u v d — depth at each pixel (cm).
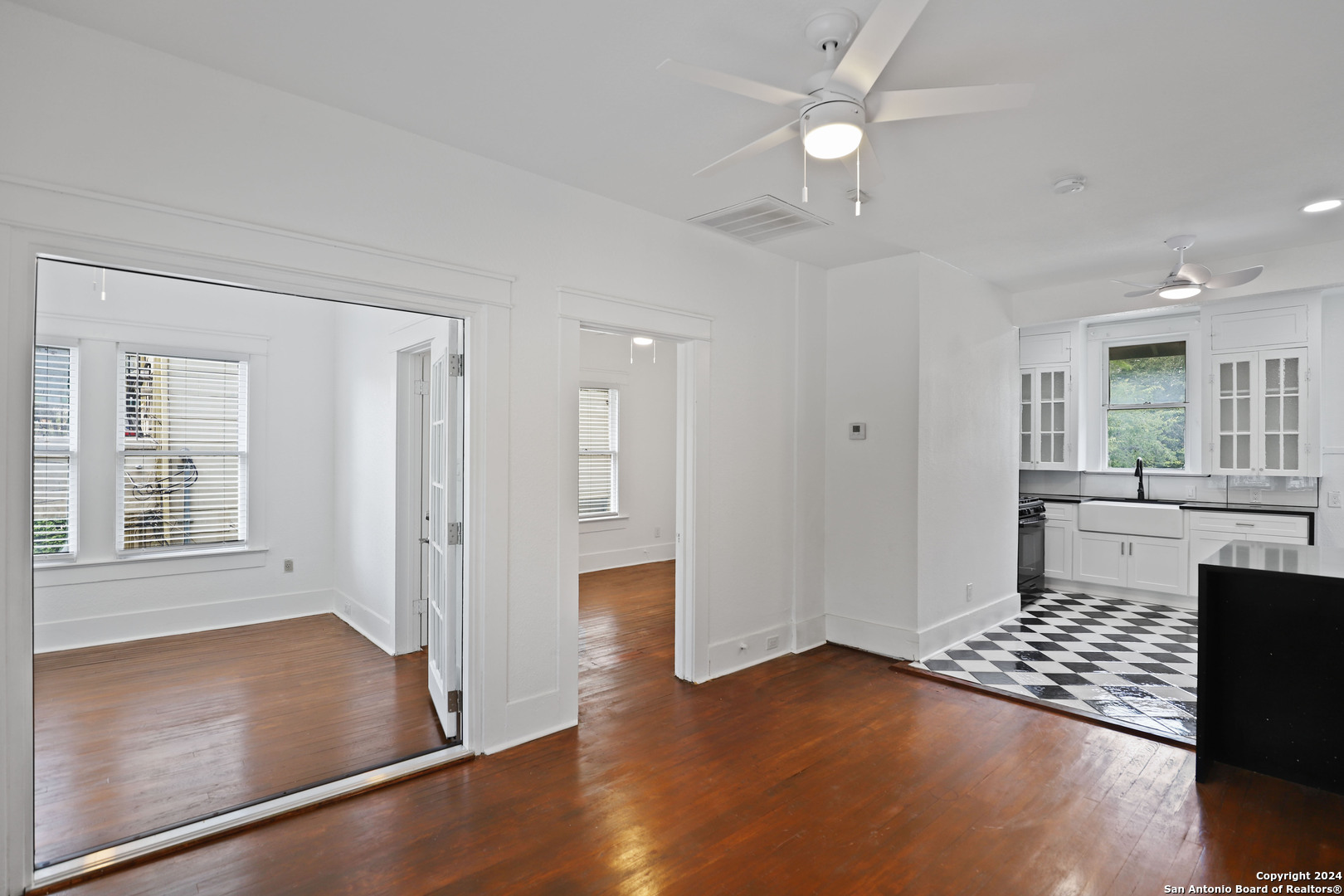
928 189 334
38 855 224
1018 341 567
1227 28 203
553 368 328
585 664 433
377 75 237
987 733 330
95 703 357
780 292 451
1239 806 263
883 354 455
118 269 219
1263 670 289
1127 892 212
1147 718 346
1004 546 544
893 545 449
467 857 228
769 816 255
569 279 334
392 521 445
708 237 402
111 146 213
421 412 447
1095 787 277
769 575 445
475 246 299
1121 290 507
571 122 270
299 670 411
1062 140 279
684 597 404
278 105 246
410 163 279
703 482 401
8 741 201
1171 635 498
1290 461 544
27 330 201
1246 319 566
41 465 441
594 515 746
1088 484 679
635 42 217
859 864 225
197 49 221
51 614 443
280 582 534
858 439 467
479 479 301
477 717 302
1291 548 338
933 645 451
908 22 161
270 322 527
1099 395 673
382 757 297
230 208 236
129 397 471
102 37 212
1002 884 216
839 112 192
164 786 271
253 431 519
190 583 495
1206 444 588
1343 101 247
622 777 284
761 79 240
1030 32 205
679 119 268
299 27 209
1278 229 396
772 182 327
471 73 236
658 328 374
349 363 525
